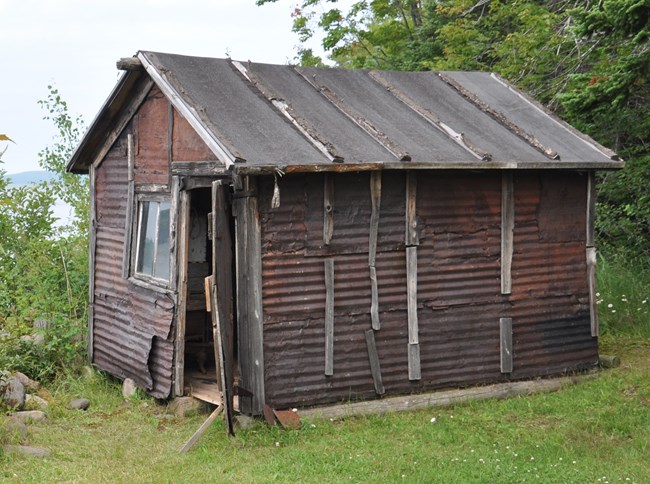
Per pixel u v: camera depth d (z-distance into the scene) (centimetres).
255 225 961
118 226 1206
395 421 988
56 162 1658
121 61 1084
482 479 799
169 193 1084
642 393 1081
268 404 975
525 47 1814
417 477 805
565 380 1141
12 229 1507
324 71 1203
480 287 1098
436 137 1104
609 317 1393
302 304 991
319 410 991
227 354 930
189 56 1110
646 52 1278
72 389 1171
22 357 1200
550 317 1148
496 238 1106
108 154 1232
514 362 1122
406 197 1045
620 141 1708
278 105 1059
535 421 1000
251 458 877
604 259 1557
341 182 1009
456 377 1085
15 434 920
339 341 1012
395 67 2362
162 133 1102
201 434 927
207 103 1019
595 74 1365
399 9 2528
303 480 807
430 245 1063
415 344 1054
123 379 1178
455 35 2047
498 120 1196
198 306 1209
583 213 1172
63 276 1406
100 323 1246
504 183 1106
